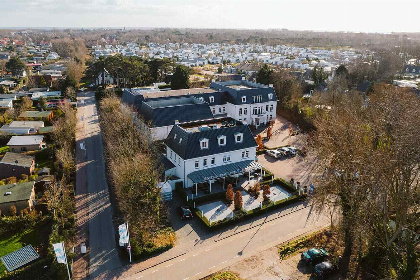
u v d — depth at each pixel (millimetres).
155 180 53406
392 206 43031
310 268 44125
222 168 64875
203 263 45031
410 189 43000
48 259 44750
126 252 46531
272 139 91812
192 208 57406
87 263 45156
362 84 139000
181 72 132375
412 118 44719
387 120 49562
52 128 94000
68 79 141375
